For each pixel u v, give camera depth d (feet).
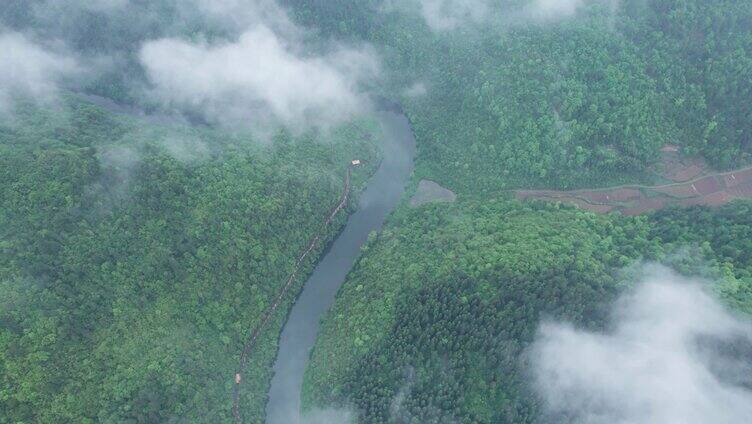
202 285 618.85
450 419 539.70
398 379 570.05
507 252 621.72
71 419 506.89
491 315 570.87
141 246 610.24
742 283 566.77
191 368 579.48
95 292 570.46
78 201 600.39
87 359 535.60
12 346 508.94
